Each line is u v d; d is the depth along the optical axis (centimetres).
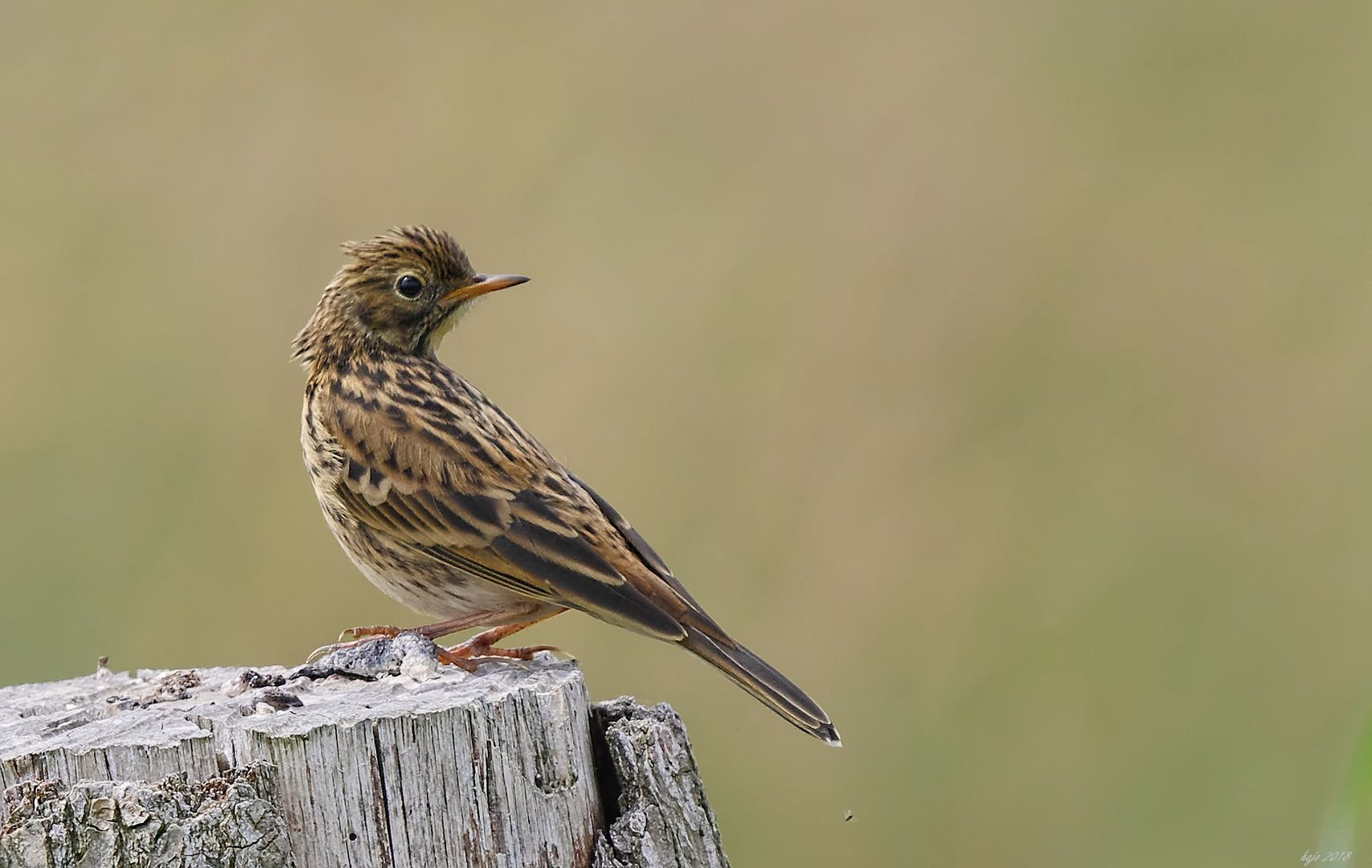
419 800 919
